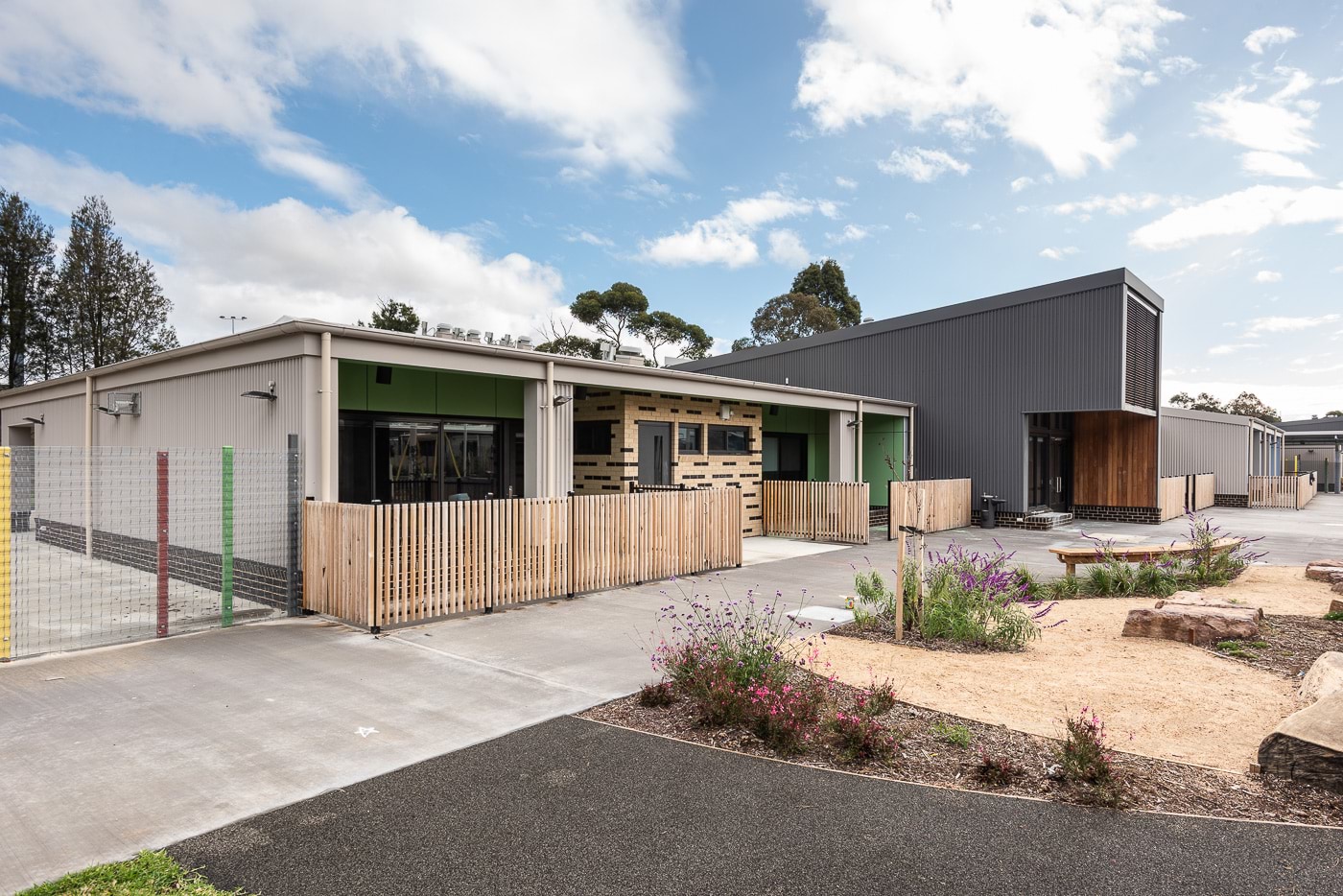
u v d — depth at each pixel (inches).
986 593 286.7
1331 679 186.1
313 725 187.3
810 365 933.8
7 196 1374.3
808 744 173.0
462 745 174.2
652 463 558.6
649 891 114.8
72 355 1428.4
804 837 131.9
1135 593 371.2
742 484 636.7
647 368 499.8
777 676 198.4
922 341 832.9
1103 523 810.8
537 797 147.3
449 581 312.7
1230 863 122.5
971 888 115.6
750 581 406.6
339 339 341.7
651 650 259.1
